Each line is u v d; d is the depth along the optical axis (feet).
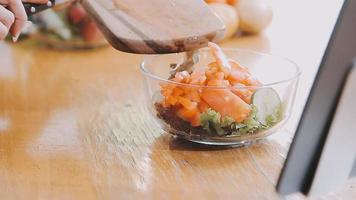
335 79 1.40
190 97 2.32
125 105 2.81
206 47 2.58
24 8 2.75
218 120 2.31
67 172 2.20
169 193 2.08
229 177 2.18
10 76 3.21
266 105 2.35
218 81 2.32
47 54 3.63
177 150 2.38
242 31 4.14
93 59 3.54
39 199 2.02
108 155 2.33
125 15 2.61
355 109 1.44
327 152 1.47
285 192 1.50
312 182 1.49
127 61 3.51
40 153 2.33
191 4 2.63
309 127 1.43
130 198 2.04
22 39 3.82
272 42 4.00
